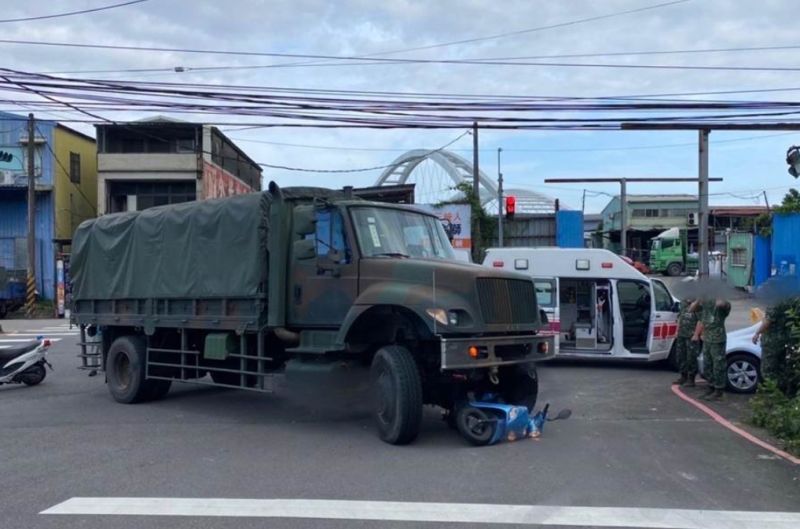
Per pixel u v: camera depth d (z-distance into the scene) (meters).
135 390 12.11
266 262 10.25
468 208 32.59
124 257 12.62
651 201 71.94
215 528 5.98
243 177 53.50
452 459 8.17
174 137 40.56
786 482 7.21
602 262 15.59
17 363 14.02
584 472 7.57
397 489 7.02
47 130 38.47
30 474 7.80
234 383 11.33
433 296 8.69
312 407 11.49
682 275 53.38
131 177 39.53
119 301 12.77
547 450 8.55
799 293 10.40
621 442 8.92
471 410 8.91
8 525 6.14
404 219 10.30
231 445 9.03
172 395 13.13
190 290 11.30
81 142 41.84
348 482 7.28
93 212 43.06
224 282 10.73
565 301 16.11
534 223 38.22
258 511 6.39
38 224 38.75
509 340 9.04
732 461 8.00
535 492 6.88
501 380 9.98
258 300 10.20
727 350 12.41
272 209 10.20
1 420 10.91
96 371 13.63
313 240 9.79
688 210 71.50
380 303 8.95
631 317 15.73
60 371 16.42
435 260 9.43
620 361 16.67
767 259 32.78
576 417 10.52
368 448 8.77
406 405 8.68
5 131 38.41
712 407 11.23
